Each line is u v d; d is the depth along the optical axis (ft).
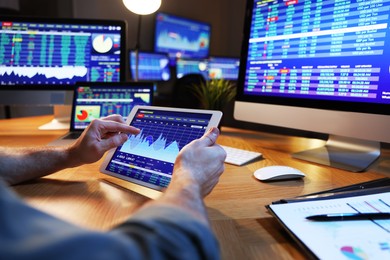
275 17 3.04
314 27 2.70
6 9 8.43
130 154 2.20
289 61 2.93
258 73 3.25
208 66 12.16
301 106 2.84
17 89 3.98
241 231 1.49
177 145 2.03
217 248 0.94
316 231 1.35
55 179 2.17
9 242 0.64
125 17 11.52
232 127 4.91
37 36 3.95
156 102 6.44
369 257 1.15
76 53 4.05
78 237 0.69
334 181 2.24
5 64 3.93
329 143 3.18
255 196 1.95
